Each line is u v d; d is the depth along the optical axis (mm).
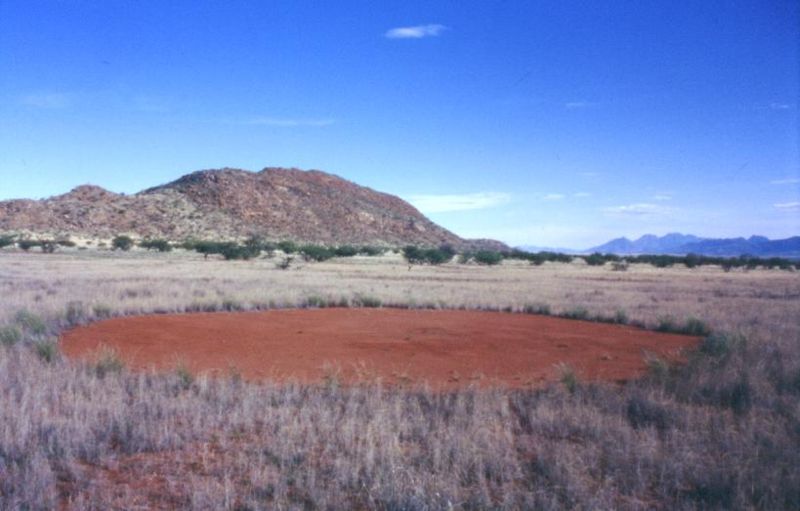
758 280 54531
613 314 23609
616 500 6277
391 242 177875
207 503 5969
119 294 26000
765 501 6105
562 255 107125
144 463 7238
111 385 10305
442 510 5891
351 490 6527
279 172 195750
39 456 6832
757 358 13070
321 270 54469
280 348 15914
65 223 137125
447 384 11977
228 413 9031
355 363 14133
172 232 139000
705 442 8008
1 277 36406
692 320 20156
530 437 8391
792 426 8508
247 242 95188
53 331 17234
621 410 9445
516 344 17094
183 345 16031
